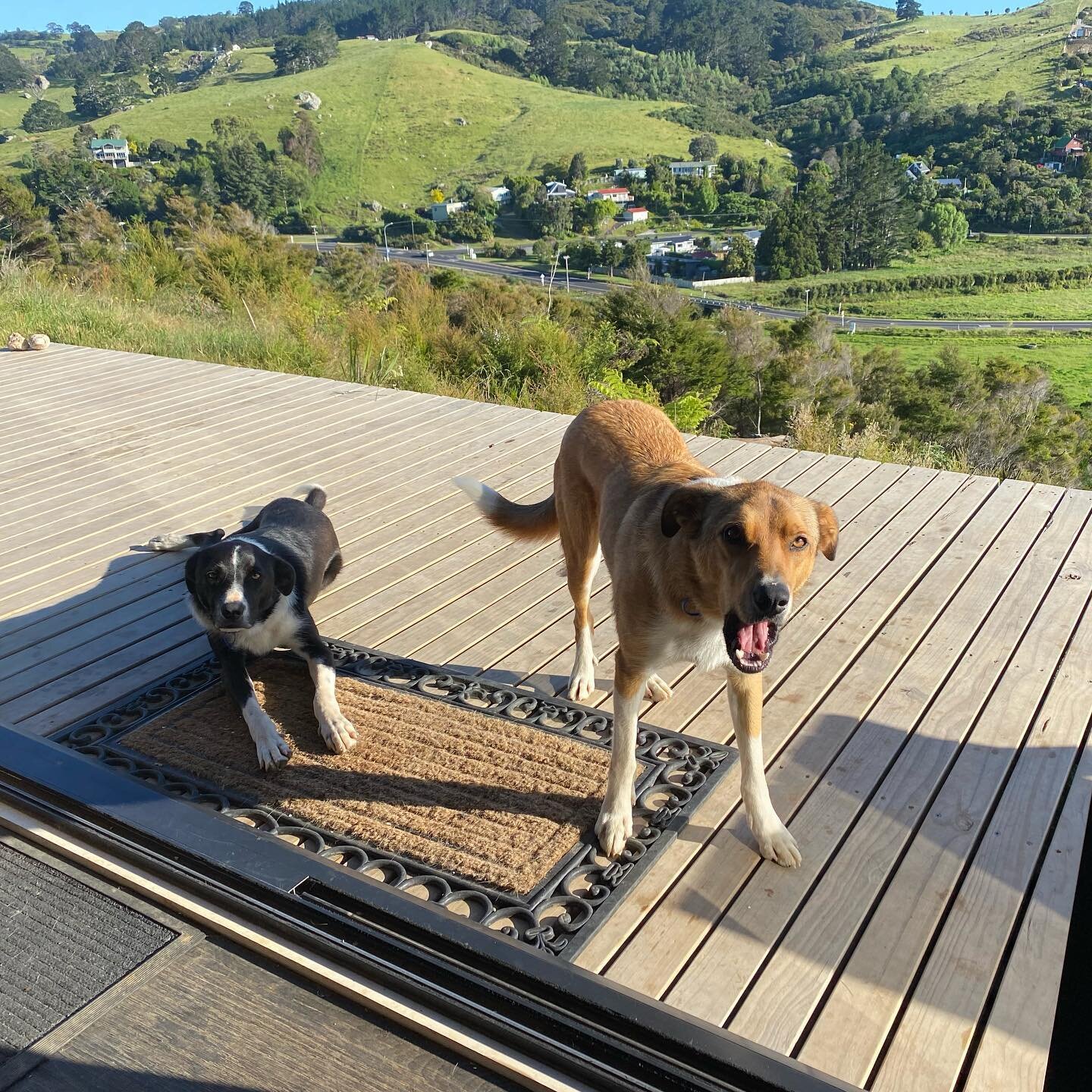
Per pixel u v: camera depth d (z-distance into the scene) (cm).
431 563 471
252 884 246
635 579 270
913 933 241
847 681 360
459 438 663
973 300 7862
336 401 764
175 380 842
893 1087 201
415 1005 216
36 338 975
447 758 316
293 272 1560
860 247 8950
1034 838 275
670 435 341
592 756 314
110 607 431
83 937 241
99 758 319
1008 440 1702
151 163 12688
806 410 984
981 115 13475
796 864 265
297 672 377
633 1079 194
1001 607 412
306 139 13325
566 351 1131
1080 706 340
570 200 11044
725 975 230
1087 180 10688
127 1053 209
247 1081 203
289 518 423
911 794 296
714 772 304
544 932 241
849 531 497
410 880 260
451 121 15762
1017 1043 210
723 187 12750
